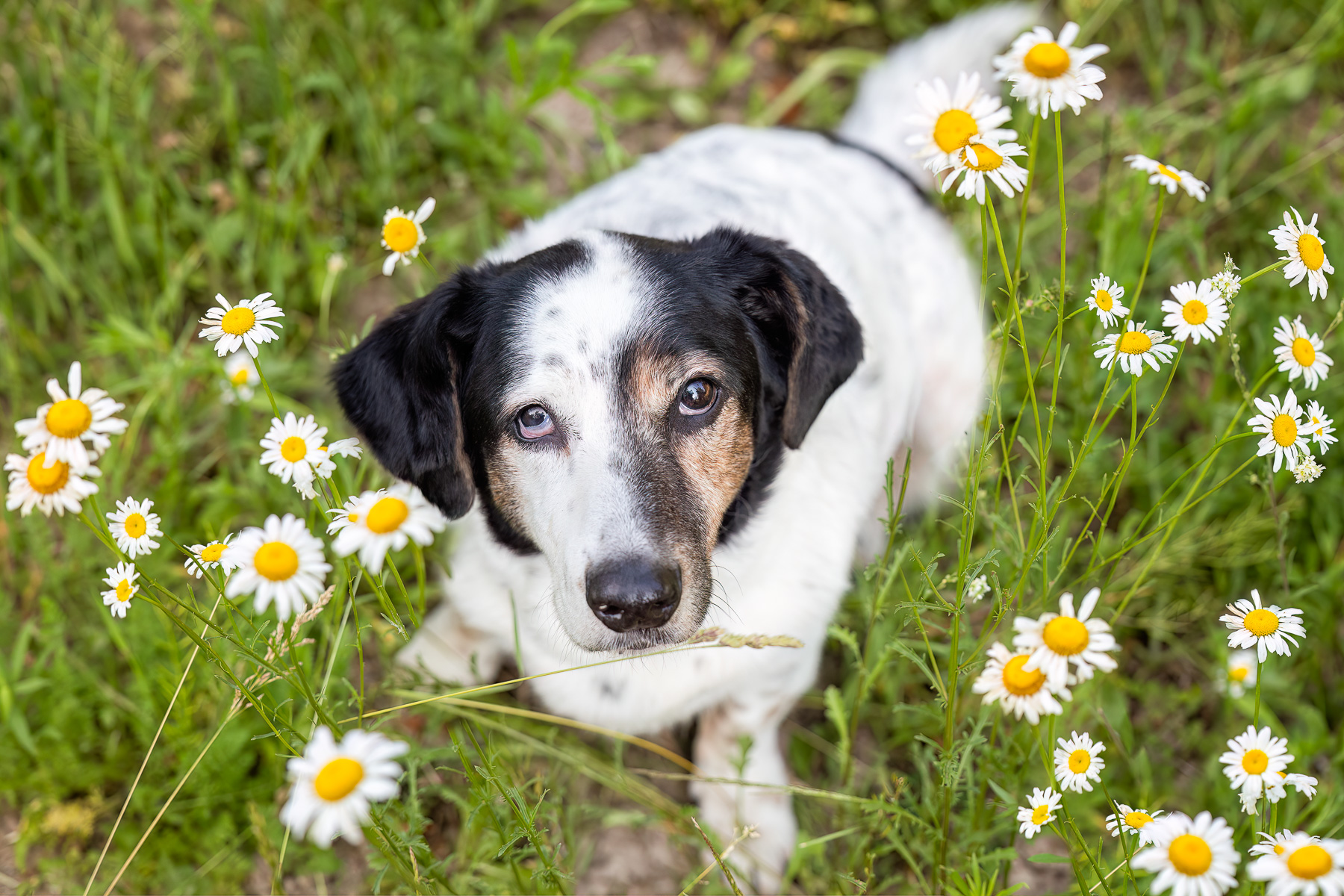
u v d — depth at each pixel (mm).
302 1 1165
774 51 1329
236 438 997
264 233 1069
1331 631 951
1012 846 849
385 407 820
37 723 908
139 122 1085
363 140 1115
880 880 880
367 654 950
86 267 1069
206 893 858
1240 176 1174
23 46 1124
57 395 699
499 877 842
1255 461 969
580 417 787
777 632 869
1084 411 980
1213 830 653
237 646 758
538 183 1152
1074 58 707
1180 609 966
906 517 1046
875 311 935
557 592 779
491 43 1283
